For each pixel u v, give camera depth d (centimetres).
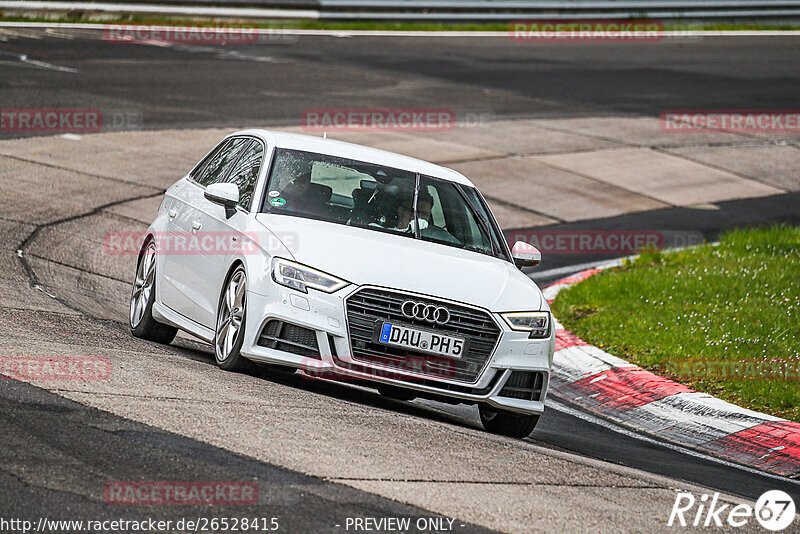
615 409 3195
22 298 3178
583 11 12862
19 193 4966
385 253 2494
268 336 2408
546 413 3052
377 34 11588
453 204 2861
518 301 2508
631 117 8869
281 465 1783
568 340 3775
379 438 2070
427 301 2392
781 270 4681
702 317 3941
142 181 5584
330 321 2350
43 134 6216
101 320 3164
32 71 7925
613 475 2136
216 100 7750
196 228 2833
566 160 7375
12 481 1554
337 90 8644
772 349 3578
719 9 13500
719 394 3231
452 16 12419
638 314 4066
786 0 13625
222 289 2595
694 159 7781
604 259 5347
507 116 8469
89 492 1552
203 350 3161
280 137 2911
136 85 7931
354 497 1675
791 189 7300
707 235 5928
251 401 2198
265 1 11469
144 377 2272
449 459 2008
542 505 1791
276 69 9225
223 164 3022
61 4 10506
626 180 7062
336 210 2673
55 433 1786
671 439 2945
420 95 8825
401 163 2945
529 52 11338
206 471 1700
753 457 2784
